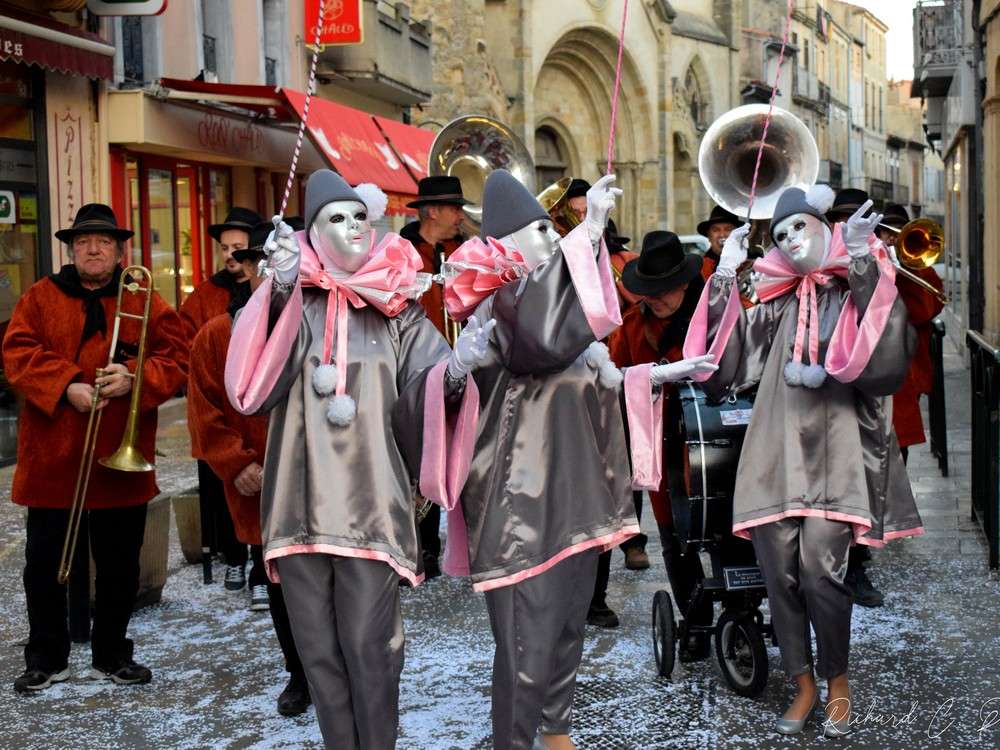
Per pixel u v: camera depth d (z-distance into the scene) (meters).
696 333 4.83
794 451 4.68
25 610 6.59
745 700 5.02
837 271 4.74
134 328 5.52
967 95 20.47
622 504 4.21
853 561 6.21
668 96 40.97
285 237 3.91
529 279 3.90
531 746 4.11
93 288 5.49
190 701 5.20
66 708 5.14
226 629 6.20
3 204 11.63
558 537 4.04
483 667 5.49
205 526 7.03
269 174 18.98
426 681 5.34
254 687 5.35
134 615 6.48
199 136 15.10
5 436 11.37
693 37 44.59
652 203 41.03
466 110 29.47
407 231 7.22
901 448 7.10
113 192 13.89
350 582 3.95
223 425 5.18
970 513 8.33
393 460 4.03
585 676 5.34
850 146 70.44
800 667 4.71
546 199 7.26
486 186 4.15
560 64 38.12
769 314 4.88
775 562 4.70
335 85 21.64
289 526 3.99
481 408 4.09
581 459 4.09
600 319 3.80
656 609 5.36
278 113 16.06
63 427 5.34
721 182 6.71
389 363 4.10
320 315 4.12
